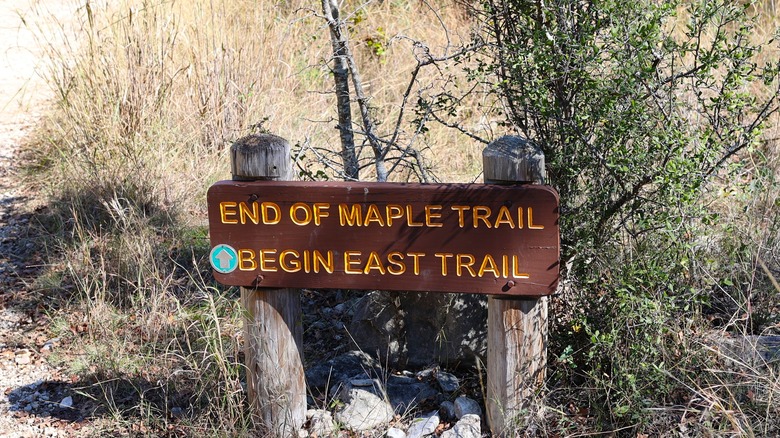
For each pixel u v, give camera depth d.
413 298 4.14
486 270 3.36
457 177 6.13
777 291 4.29
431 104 4.59
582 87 3.71
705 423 3.35
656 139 3.40
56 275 5.20
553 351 3.90
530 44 4.13
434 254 3.38
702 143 3.42
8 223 6.02
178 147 6.48
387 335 4.17
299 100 7.29
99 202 5.86
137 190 5.91
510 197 3.26
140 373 4.22
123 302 4.87
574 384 3.85
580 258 3.84
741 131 3.61
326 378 4.06
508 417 3.51
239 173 3.50
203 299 4.74
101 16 7.28
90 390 4.15
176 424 3.85
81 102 6.65
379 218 3.39
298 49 7.68
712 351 3.72
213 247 3.54
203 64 6.84
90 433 3.84
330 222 3.43
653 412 3.49
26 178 6.74
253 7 7.58
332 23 4.71
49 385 4.23
